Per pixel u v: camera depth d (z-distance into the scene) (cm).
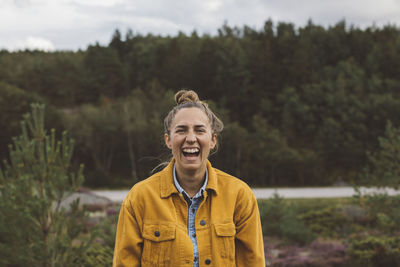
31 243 426
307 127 4516
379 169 779
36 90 6694
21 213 409
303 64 5441
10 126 3847
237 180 184
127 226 172
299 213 1802
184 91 192
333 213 1568
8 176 448
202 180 177
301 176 3766
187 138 166
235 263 183
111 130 4062
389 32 7181
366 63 5862
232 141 3744
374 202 770
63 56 7694
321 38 6825
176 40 7650
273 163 3759
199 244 168
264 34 7719
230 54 5822
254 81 5625
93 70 6900
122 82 6819
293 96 4962
